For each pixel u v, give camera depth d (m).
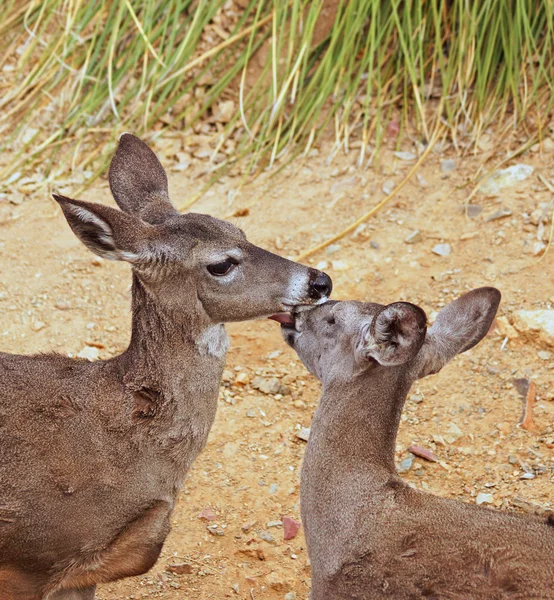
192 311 8.50
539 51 15.22
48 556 8.12
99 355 12.15
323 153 14.99
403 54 15.41
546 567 7.32
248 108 15.40
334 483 8.20
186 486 10.67
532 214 13.48
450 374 11.78
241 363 12.15
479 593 7.36
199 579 9.70
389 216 13.91
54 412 8.12
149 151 9.42
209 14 15.57
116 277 13.23
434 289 12.79
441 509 7.86
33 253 13.49
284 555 9.93
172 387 8.40
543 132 14.51
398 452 10.96
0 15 16.28
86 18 15.77
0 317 12.59
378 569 7.74
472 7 15.33
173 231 8.48
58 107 15.48
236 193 14.39
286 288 8.72
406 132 15.03
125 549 8.36
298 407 11.60
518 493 10.31
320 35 15.66
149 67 15.61
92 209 8.09
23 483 7.92
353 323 8.50
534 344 11.95
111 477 8.15
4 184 14.56
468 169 14.35
